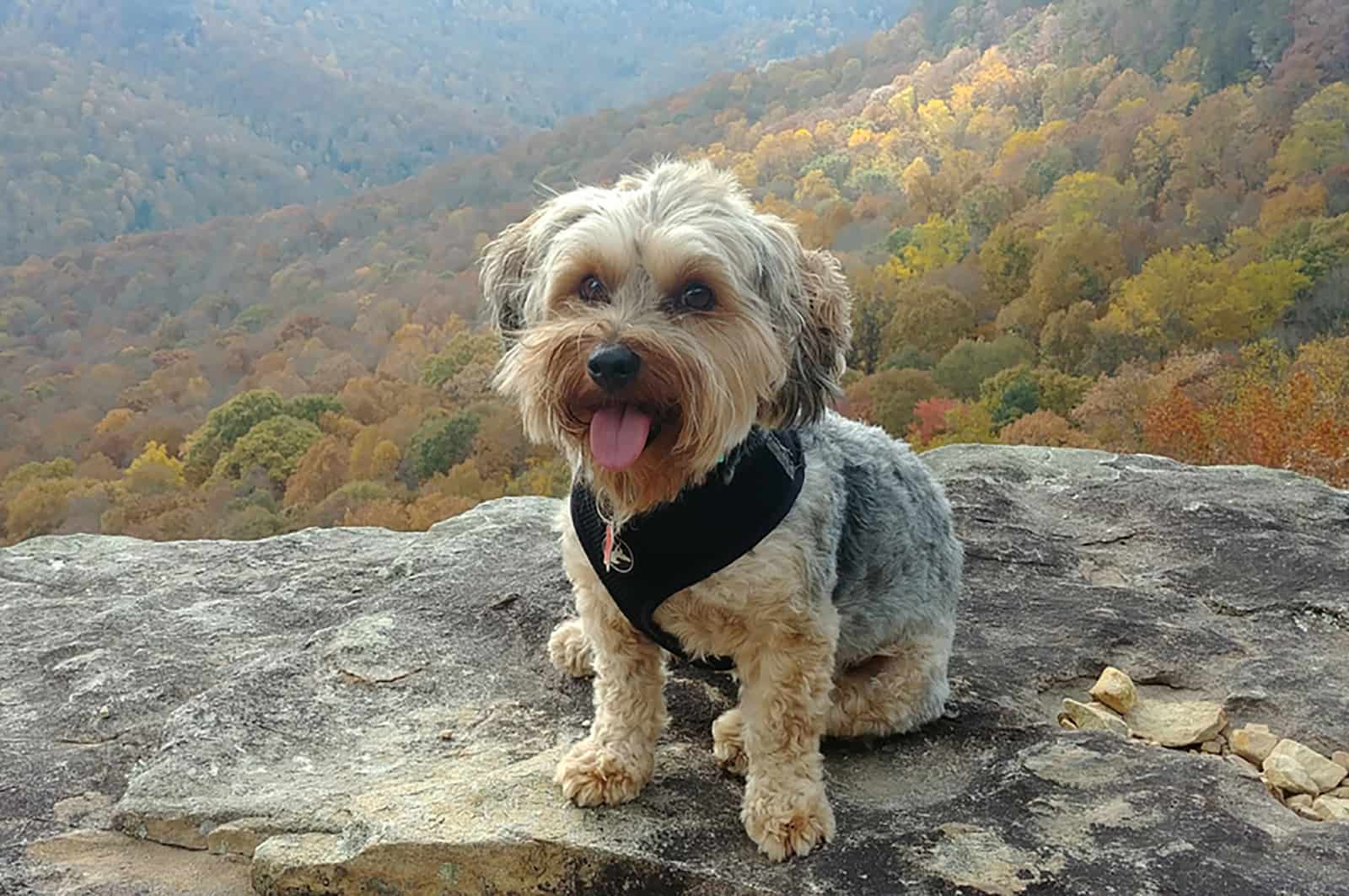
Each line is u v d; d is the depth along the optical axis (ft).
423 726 2.37
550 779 2.10
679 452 1.88
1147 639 2.77
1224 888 1.76
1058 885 1.77
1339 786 2.26
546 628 2.78
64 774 2.32
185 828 2.08
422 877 1.92
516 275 2.26
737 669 2.07
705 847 1.91
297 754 2.27
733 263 1.95
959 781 2.13
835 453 2.20
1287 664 2.68
